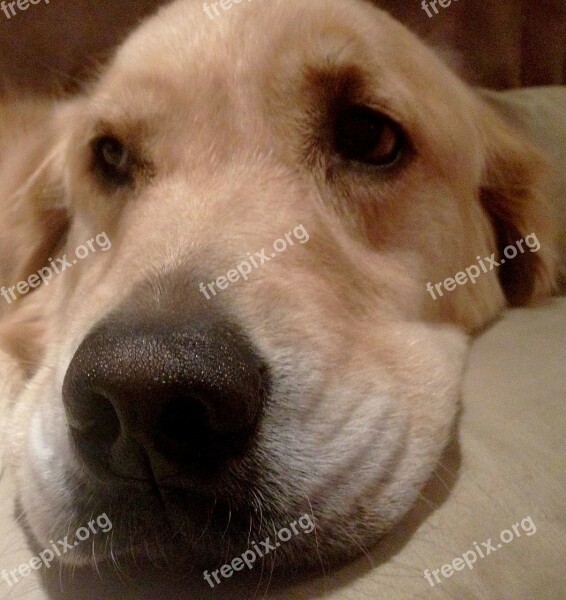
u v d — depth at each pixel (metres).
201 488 0.15
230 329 0.16
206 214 0.20
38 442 0.18
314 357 0.17
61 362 0.19
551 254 0.31
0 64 0.39
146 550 0.15
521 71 0.50
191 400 0.14
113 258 0.21
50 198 0.32
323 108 0.22
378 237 0.23
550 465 0.17
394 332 0.22
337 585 0.15
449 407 0.21
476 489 0.17
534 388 0.21
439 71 0.27
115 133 0.23
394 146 0.23
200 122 0.22
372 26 0.23
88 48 0.39
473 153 0.28
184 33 0.23
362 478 0.17
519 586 0.15
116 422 0.14
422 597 0.14
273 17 0.23
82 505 0.16
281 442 0.16
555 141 0.38
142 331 0.15
